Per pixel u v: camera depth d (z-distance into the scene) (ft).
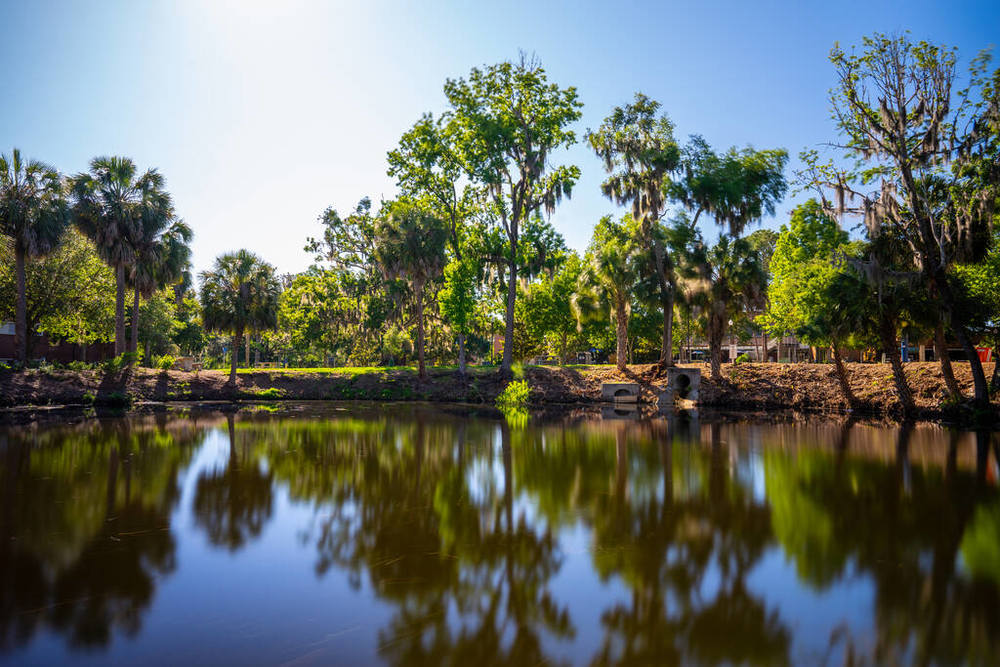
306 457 45.42
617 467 40.83
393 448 50.31
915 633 15.67
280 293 124.26
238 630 15.90
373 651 14.69
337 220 164.76
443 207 130.82
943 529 25.23
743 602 17.78
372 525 26.40
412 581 19.61
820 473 38.17
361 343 206.18
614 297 116.16
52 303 118.42
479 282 138.00
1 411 83.66
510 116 120.47
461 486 34.73
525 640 15.29
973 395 71.82
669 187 103.35
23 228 97.55
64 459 43.96
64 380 99.14
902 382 74.84
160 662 14.11
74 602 17.83
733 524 26.37
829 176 76.84
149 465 41.52
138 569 20.74
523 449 49.62
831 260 76.13
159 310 156.97
